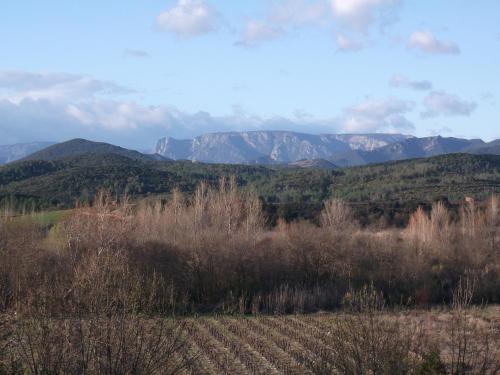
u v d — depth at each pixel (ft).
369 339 33.86
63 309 31.53
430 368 36.19
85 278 32.63
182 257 106.52
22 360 31.22
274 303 98.68
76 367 30.01
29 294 33.60
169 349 32.55
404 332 39.50
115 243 99.91
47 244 107.14
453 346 37.27
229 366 58.65
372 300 39.70
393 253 119.34
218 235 124.57
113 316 30.76
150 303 33.88
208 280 105.60
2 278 49.01
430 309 95.71
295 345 68.08
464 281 112.88
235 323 83.20
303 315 91.56
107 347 30.09
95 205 137.39
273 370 57.26
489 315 83.51
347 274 112.47
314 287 108.58
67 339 30.12
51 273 51.93
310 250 116.57
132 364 30.40
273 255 114.93
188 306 96.43
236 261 109.81
